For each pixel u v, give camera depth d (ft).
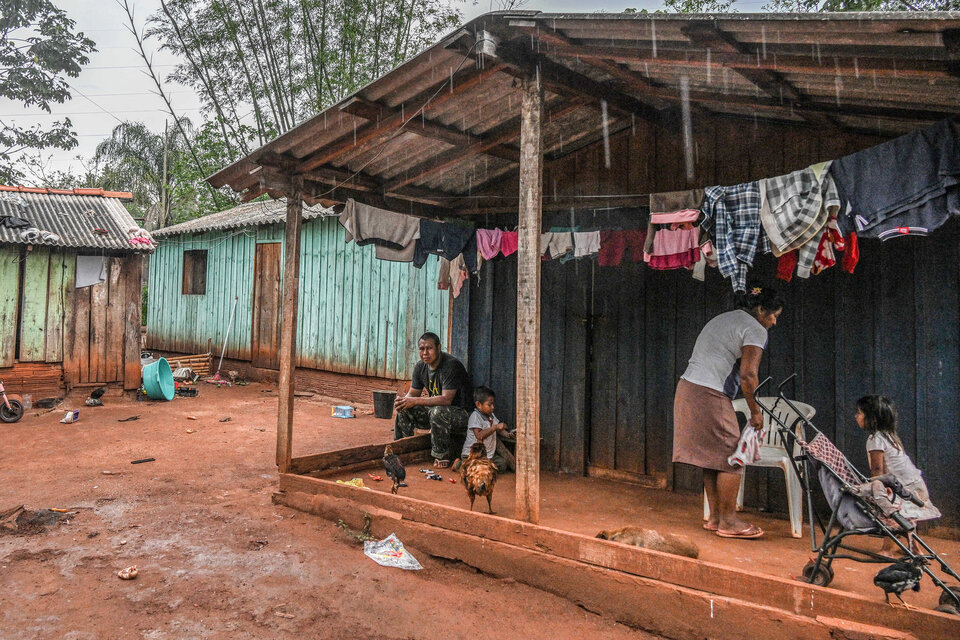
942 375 14.26
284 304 18.06
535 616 11.34
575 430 20.57
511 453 21.31
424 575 12.97
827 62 10.43
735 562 12.38
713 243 14.08
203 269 52.26
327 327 41.55
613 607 11.40
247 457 23.59
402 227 18.89
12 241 31.99
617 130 19.40
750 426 13.55
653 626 10.94
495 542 13.05
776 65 10.91
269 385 45.16
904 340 14.82
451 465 21.21
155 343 56.13
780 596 10.05
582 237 18.11
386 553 13.83
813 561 11.19
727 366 13.92
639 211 19.12
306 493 16.84
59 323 34.47
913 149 10.43
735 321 13.85
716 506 14.43
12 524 14.87
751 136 17.17
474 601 11.80
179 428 29.12
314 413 35.12
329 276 41.63
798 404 15.07
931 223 10.29
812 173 11.90
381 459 20.90
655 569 11.12
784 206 12.27
